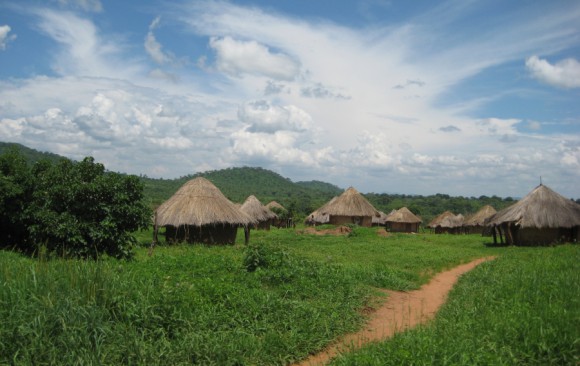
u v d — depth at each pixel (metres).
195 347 6.86
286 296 10.52
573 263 13.81
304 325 8.53
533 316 7.45
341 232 40.09
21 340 6.07
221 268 11.91
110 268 8.88
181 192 26.30
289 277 11.80
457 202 101.75
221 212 25.55
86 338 6.37
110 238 14.32
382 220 66.75
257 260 12.60
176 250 19.75
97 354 6.20
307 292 11.02
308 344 7.88
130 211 14.60
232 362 6.75
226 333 7.59
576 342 6.23
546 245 29.33
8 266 8.48
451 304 10.80
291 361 7.33
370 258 21.02
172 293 8.16
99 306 7.25
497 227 32.03
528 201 29.78
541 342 6.41
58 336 6.30
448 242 33.50
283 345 7.56
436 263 19.45
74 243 13.99
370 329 9.36
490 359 5.90
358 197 49.78
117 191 14.71
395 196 134.88
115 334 6.74
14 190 15.52
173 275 10.30
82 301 7.13
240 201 88.12
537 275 11.55
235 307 8.70
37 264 8.56
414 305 11.77
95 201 14.37
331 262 17.38
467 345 6.39
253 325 8.21
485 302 9.51
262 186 150.88
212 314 8.11
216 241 26.11
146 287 8.23
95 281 7.66
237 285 10.03
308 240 32.88
